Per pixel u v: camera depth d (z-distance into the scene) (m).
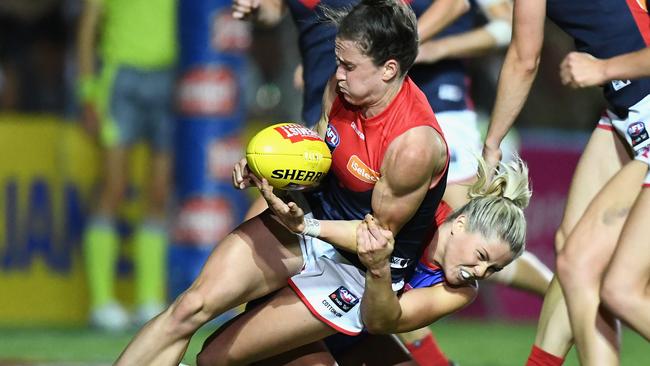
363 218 16.67
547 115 42.19
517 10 18.42
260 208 18.28
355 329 17.16
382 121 15.77
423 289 17.09
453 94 22.25
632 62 17.84
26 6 44.25
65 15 42.47
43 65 42.25
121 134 33.31
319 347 17.86
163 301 34.94
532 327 37.06
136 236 35.59
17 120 35.84
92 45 33.34
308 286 16.97
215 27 34.59
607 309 18.11
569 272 18.55
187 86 34.75
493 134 18.94
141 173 35.75
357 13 15.46
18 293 35.66
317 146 16.11
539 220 38.22
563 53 41.97
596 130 20.06
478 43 22.19
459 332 35.09
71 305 35.91
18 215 35.72
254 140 16.05
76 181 35.97
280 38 40.25
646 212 17.83
